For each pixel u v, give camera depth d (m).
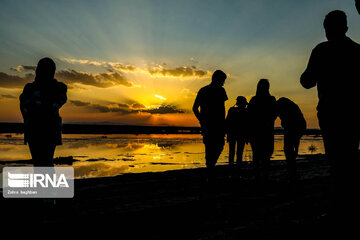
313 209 3.31
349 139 2.29
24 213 3.10
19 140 23.30
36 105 3.29
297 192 4.36
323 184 5.10
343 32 2.44
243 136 5.77
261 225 2.71
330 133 2.37
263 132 5.02
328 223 2.65
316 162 8.63
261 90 5.05
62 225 2.72
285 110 5.09
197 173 6.14
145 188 4.56
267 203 3.64
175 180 5.34
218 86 4.44
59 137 3.55
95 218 2.95
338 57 2.37
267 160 5.10
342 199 2.27
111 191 4.32
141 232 2.54
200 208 3.38
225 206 3.48
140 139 31.69
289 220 2.86
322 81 2.45
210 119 4.33
